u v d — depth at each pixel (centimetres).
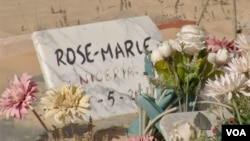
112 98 420
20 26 588
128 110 421
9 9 628
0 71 484
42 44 425
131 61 435
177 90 342
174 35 530
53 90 350
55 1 641
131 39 442
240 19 593
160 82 343
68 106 338
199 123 315
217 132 309
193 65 336
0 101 366
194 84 341
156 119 349
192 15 602
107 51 434
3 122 423
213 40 388
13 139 404
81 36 434
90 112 411
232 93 299
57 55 423
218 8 619
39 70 487
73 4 634
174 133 304
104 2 635
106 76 425
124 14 607
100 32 439
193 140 302
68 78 417
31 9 626
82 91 344
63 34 431
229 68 321
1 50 524
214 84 303
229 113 326
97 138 396
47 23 594
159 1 636
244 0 643
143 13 607
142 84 428
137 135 390
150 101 355
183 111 345
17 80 353
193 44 333
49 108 339
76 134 391
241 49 338
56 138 385
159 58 339
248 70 313
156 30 452
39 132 408
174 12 608
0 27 584
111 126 410
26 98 347
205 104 349
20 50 524
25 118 425
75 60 425
